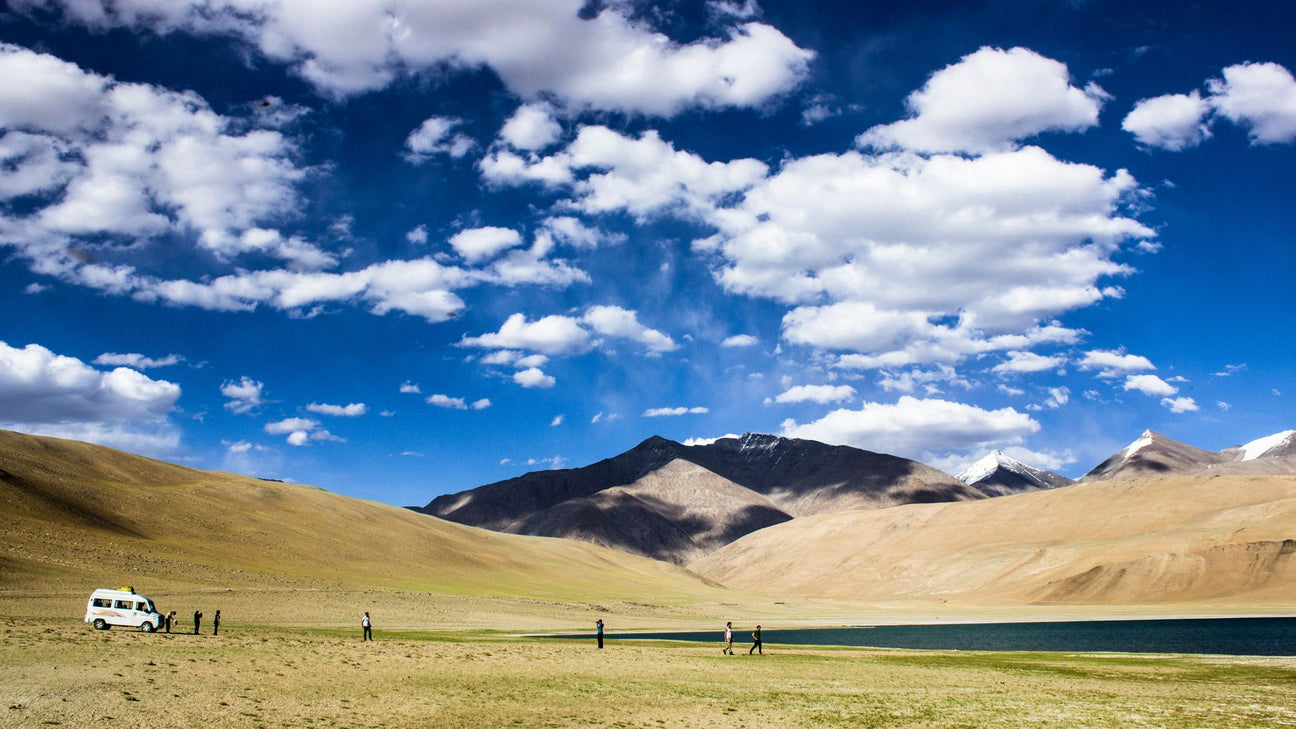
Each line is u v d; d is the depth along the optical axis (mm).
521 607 112875
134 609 53406
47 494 114000
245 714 30625
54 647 41812
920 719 35062
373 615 82812
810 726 33188
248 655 44531
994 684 46656
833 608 181000
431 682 40156
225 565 107250
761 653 62500
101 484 133250
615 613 125625
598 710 35062
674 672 48750
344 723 30375
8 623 50125
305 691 35812
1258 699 41719
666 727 32219
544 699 37125
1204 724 34938
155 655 42062
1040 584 194875
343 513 172250
